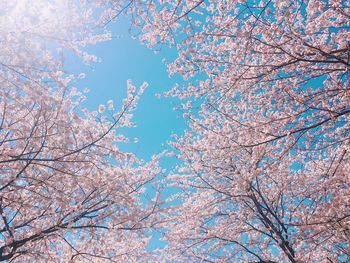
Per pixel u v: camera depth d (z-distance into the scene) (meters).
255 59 6.19
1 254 5.48
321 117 5.93
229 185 9.14
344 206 6.47
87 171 7.19
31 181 6.38
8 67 5.05
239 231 9.22
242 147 5.99
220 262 9.14
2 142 5.66
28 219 6.64
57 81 5.60
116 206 7.23
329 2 5.15
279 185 8.70
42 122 5.83
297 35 5.04
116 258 7.68
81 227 6.49
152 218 7.75
